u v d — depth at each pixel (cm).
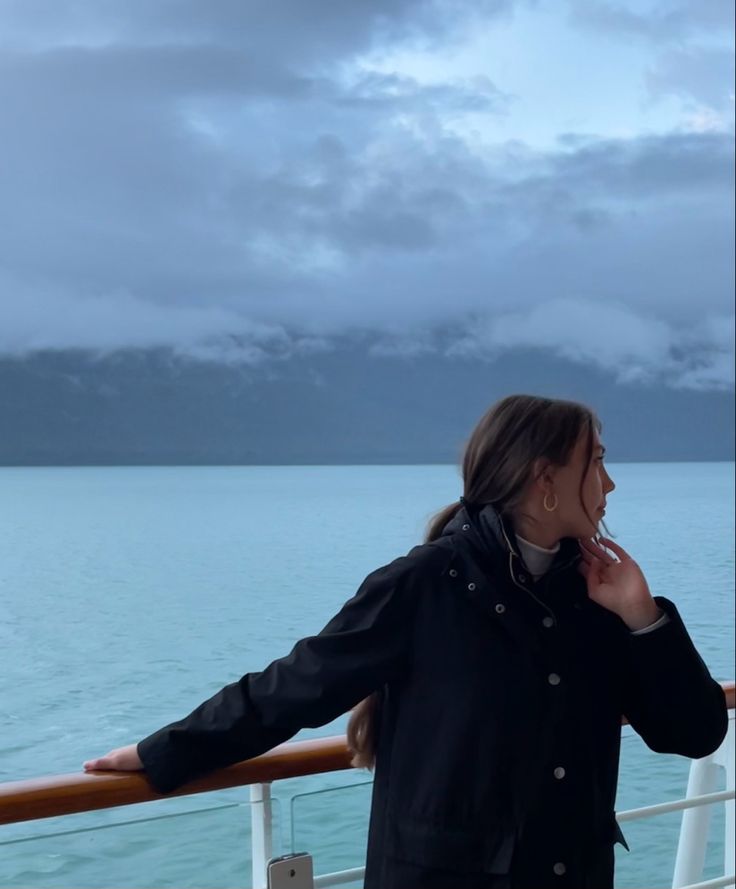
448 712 137
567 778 137
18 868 137
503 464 143
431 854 135
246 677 140
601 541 147
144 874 145
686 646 142
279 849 156
